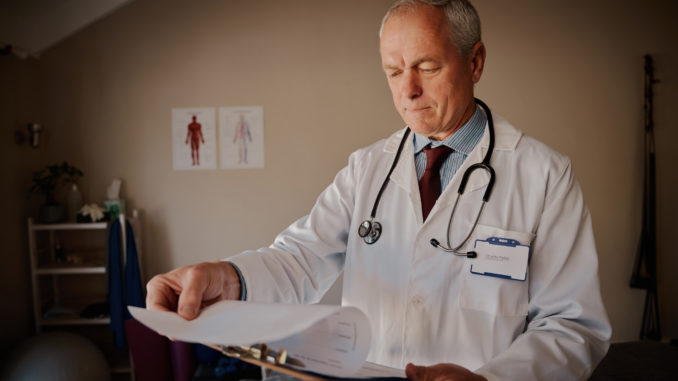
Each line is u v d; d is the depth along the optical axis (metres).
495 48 3.65
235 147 3.65
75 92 3.57
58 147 3.57
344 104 3.66
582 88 3.65
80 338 2.95
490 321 0.91
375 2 3.65
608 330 0.85
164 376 2.91
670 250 3.64
